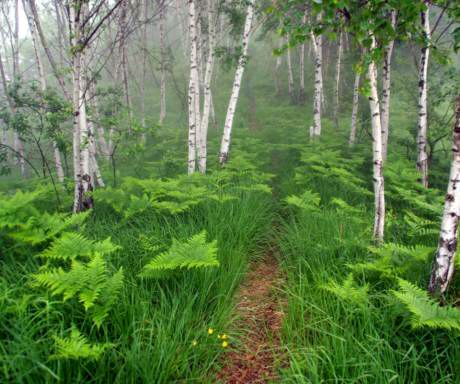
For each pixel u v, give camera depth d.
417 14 3.20
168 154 10.48
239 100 22.28
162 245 3.99
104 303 2.85
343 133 14.05
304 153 10.09
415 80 13.40
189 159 8.80
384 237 4.75
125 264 3.71
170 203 5.35
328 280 3.67
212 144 13.39
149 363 2.48
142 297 3.21
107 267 3.50
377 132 4.26
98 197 5.56
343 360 2.48
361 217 5.58
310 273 4.06
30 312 2.83
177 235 4.52
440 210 5.27
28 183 9.03
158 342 2.60
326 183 7.66
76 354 2.20
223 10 12.09
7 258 3.80
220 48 10.64
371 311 3.00
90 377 2.44
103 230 4.77
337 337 2.64
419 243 4.63
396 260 3.62
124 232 4.67
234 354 3.03
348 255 4.14
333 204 6.50
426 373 2.51
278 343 3.16
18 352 2.23
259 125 17.92
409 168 8.34
